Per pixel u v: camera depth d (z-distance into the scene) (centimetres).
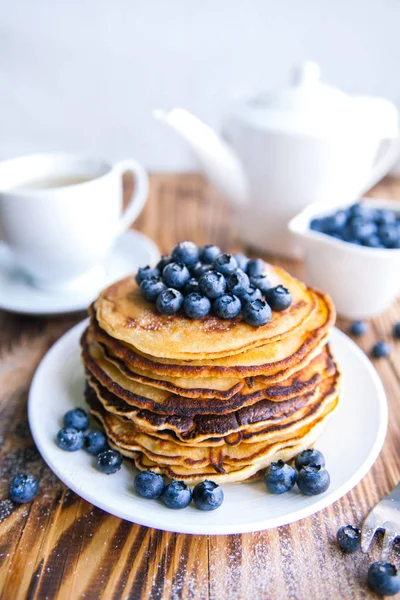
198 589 37
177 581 38
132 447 42
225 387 42
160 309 43
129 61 100
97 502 40
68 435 43
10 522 41
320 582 37
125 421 44
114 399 44
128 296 46
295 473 41
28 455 45
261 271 47
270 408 42
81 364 50
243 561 38
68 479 41
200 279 43
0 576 38
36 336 56
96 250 57
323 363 46
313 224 58
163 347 41
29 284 60
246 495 41
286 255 66
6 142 107
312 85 60
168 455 42
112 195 57
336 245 54
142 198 61
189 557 39
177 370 41
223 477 41
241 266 47
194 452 42
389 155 62
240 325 43
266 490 41
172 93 104
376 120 60
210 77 102
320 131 58
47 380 48
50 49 98
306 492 40
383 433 43
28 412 45
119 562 38
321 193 61
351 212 58
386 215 58
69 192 53
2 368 52
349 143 58
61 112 105
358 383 47
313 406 43
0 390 50
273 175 60
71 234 55
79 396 47
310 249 56
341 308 58
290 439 42
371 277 54
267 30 97
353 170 60
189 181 89
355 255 53
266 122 59
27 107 104
